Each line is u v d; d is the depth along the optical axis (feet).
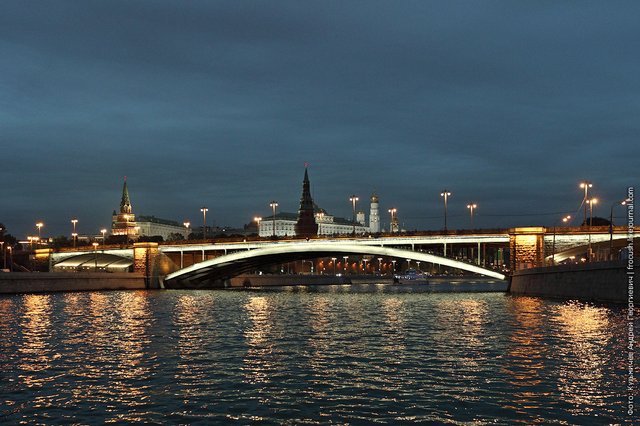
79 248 604.90
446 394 89.97
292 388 94.32
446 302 305.73
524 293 368.27
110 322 195.93
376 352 127.54
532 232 388.57
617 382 96.78
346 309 257.55
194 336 157.07
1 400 88.48
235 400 87.66
